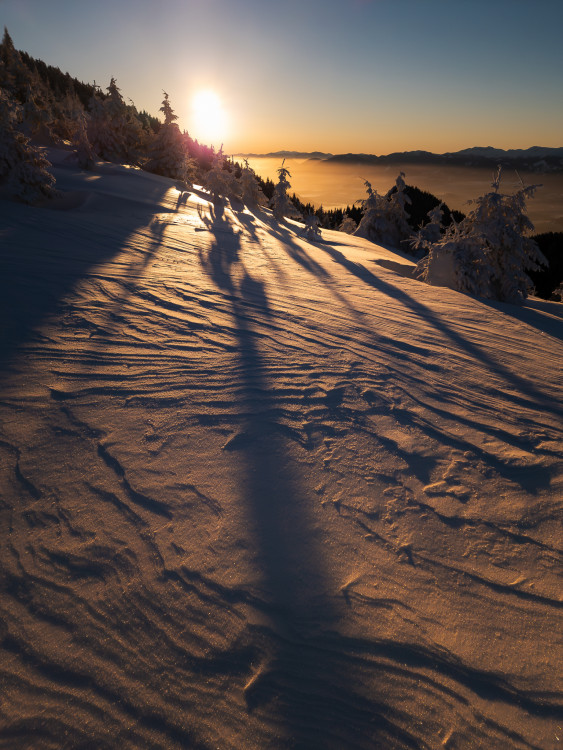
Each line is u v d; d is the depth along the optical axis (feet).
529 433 12.41
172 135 97.19
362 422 12.17
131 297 20.10
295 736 5.22
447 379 15.69
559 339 23.26
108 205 45.50
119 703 5.39
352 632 6.48
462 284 36.60
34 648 5.91
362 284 31.04
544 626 6.71
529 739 5.31
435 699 5.69
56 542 7.54
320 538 8.11
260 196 95.76
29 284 19.27
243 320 19.42
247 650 6.14
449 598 7.11
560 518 9.00
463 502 9.34
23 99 106.22
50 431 10.43
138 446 10.21
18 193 37.83
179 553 7.54
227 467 9.77
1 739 4.92
